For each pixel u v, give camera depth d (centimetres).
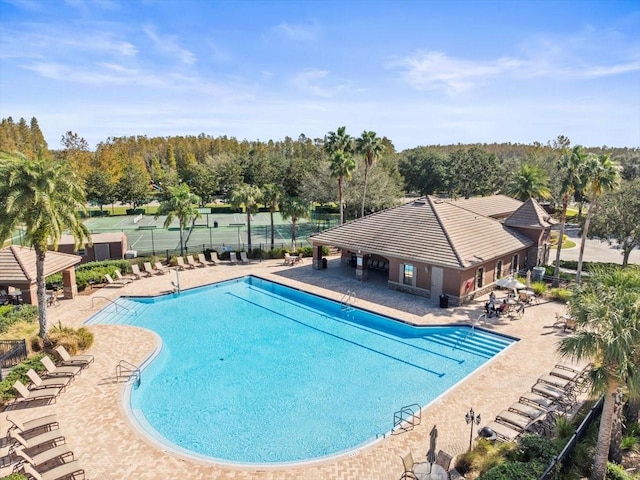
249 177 9281
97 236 3859
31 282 2478
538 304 2677
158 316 2647
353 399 1692
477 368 1902
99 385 1730
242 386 1800
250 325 2498
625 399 1331
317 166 6431
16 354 1856
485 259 2747
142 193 8150
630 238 3422
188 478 1202
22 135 11331
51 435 1327
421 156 9338
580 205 5300
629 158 7394
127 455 1301
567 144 8575
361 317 2616
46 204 1833
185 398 1709
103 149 10244
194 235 5559
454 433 1392
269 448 1394
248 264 3822
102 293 2978
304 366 1978
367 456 1290
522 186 4975
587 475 1172
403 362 2009
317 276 3384
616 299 1062
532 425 1389
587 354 1062
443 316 2478
